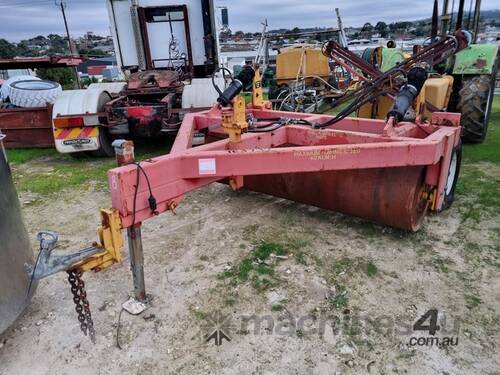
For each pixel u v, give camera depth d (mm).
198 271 2789
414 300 2430
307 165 2523
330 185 3252
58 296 2580
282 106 7867
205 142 4094
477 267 2742
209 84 5719
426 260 2832
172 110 5559
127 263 2918
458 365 1963
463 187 4090
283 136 3402
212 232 3334
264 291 2553
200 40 6848
